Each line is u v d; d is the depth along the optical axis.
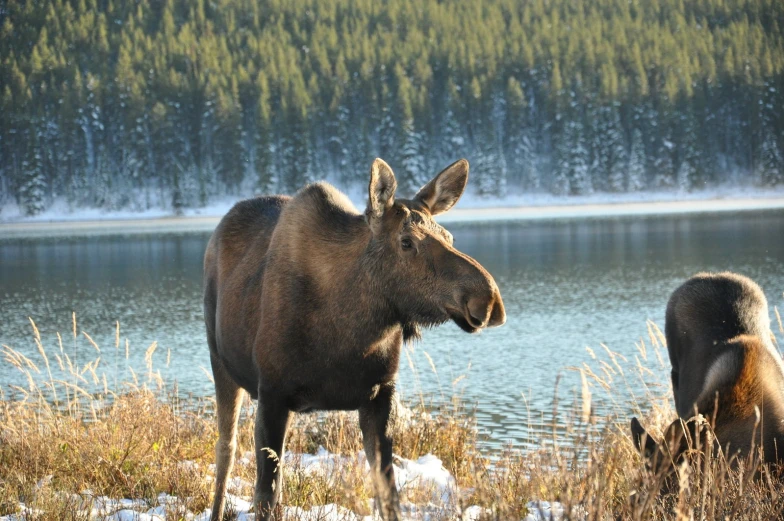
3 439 23.08
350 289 15.52
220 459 18.31
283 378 16.03
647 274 98.50
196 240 186.38
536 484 17.77
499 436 31.72
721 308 21.80
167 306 82.88
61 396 39.94
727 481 14.98
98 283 105.19
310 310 15.78
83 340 63.09
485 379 44.59
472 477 21.47
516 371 46.84
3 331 69.06
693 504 13.16
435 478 21.67
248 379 17.47
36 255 154.88
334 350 15.70
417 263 14.83
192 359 53.44
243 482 20.84
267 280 16.42
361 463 20.67
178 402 35.22
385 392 16.16
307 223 16.28
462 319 14.43
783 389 18.67
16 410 26.09
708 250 124.69
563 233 176.12
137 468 20.80
